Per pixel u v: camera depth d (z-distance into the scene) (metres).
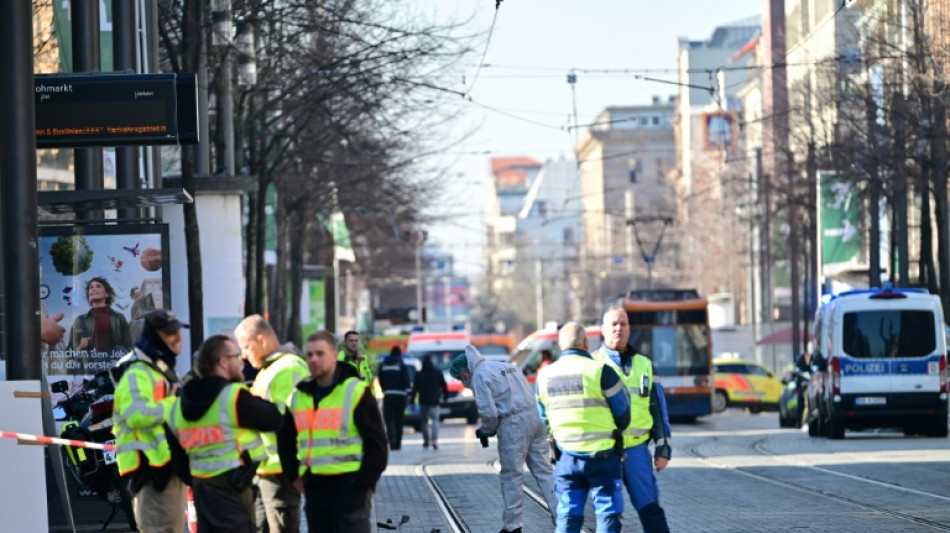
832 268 108.94
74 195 39.91
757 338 177.88
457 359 36.28
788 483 50.94
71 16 47.25
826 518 39.50
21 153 32.50
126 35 51.62
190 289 53.91
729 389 136.38
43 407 33.38
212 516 23.91
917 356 75.56
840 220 108.69
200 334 53.91
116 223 41.00
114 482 35.94
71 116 41.22
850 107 103.88
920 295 75.88
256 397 24.06
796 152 126.94
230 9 65.75
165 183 60.62
